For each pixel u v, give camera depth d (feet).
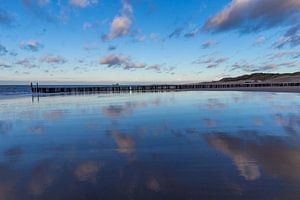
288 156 15.58
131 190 11.12
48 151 18.10
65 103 65.62
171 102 63.26
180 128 26.27
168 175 12.80
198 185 11.48
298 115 34.14
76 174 13.23
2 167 14.64
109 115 38.17
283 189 10.89
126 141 20.83
